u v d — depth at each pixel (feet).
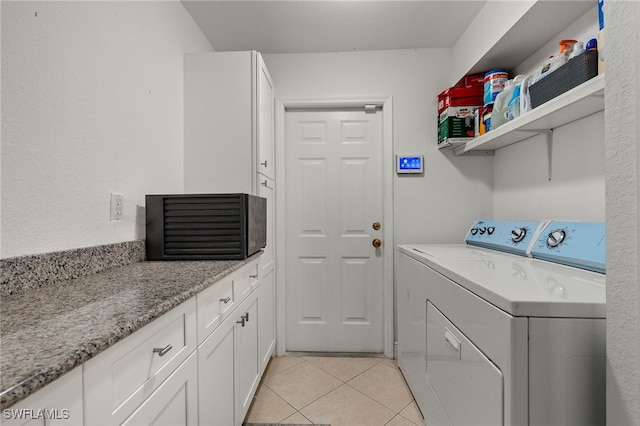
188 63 5.31
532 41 5.06
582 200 4.28
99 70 3.42
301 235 7.30
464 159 6.97
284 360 6.93
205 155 5.28
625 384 1.81
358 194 7.25
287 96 7.13
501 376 2.42
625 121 1.79
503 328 2.39
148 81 4.33
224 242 4.18
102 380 1.70
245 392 4.43
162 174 4.66
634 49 1.72
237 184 5.25
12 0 2.51
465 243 6.59
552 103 3.86
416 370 5.06
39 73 2.72
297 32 6.29
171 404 2.43
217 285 3.35
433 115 7.01
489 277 3.10
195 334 2.84
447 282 3.61
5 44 2.46
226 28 6.09
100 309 2.07
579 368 2.27
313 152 7.27
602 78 3.08
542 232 4.33
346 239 7.27
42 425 1.34
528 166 5.54
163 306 2.18
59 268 2.85
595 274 3.17
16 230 2.54
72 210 3.06
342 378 6.12
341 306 7.27
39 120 2.72
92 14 3.32
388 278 7.06
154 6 4.49
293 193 7.30
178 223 4.16
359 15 5.75
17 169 2.55
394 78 7.05
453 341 3.40
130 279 2.98
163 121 4.69
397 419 4.85
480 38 5.62
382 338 7.20
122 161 3.79
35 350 1.45
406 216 7.06
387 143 7.04
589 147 4.14
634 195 1.74
